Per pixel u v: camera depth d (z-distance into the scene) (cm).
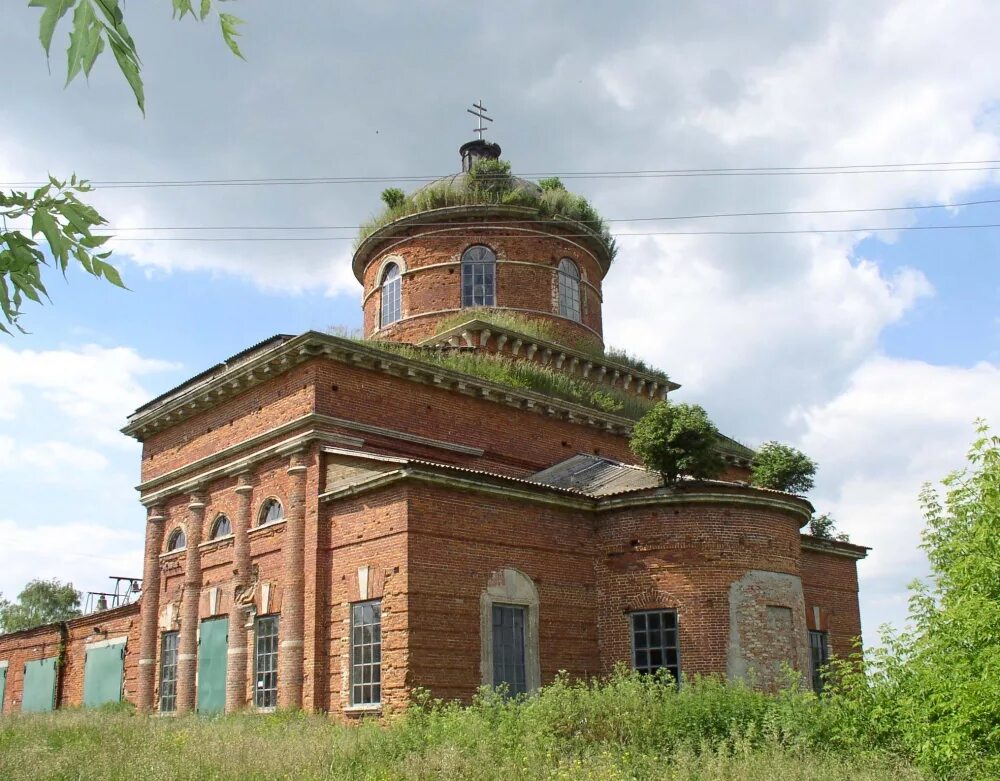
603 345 3381
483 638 1988
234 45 359
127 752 1445
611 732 1473
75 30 316
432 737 1467
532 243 3194
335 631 2070
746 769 1223
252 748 1451
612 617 2198
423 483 1981
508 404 2631
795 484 2794
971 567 1308
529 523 2150
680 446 2203
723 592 2111
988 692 1211
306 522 2197
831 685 1544
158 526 2803
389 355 2359
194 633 2516
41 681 3528
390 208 3328
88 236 411
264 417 2420
